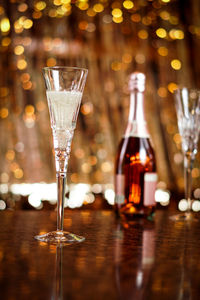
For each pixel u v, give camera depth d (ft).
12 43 8.09
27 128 8.07
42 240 2.55
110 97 8.52
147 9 8.82
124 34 8.69
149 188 3.54
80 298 1.49
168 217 3.84
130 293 1.57
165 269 1.94
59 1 8.28
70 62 8.39
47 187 8.00
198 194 8.67
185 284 1.71
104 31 8.58
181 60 9.05
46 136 8.11
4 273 1.82
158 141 8.80
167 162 8.79
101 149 8.38
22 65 8.10
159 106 8.89
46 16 8.27
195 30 9.09
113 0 8.61
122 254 2.24
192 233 2.97
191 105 3.75
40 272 1.84
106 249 2.36
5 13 8.05
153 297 1.53
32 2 8.19
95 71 8.52
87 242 2.54
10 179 7.93
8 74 8.05
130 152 3.55
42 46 8.23
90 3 8.46
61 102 2.43
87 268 1.92
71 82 2.43
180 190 8.66
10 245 2.40
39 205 7.93
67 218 3.64
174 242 2.62
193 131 3.80
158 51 8.89
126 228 3.14
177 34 9.01
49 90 2.47
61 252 2.25
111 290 1.60
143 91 3.67
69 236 2.63
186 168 3.87
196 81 9.10
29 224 3.19
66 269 1.90
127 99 8.56
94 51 8.51
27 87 8.09
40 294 1.53
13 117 8.02
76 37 8.41
